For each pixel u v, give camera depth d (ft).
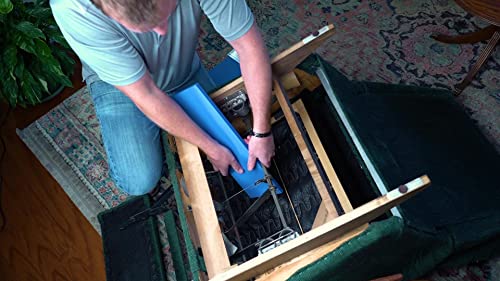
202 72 4.99
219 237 3.44
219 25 3.55
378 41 6.32
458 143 5.19
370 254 3.41
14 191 6.40
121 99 4.66
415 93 5.45
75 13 3.34
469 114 5.72
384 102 5.02
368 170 3.77
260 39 3.69
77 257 5.87
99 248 5.87
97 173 6.22
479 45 6.02
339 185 3.76
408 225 3.33
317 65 4.03
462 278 4.83
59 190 6.27
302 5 6.76
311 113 4.44
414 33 6.28
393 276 4.25
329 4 6.69
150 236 5.58
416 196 4.25
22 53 5.71
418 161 4.70
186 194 4.17
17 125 6.81
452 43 6.04
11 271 5.93
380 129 4.67
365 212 2.97
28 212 6.24
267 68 3.69
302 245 3.09
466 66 5.94
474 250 4.71
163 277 5.33
